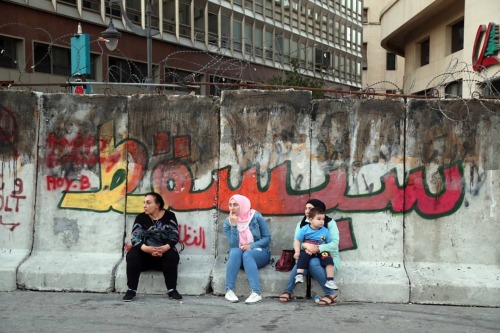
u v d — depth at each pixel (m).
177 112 6.10
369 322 4.75
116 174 6.14
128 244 5.82
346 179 5.88
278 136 5.96
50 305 5.21
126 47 24.61
